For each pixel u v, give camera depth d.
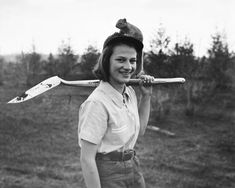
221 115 16.97
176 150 12.10
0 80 24.27
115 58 1.92
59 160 9.97
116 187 1.96
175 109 17.89
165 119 16.30
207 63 20.97
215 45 21.33
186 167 10.30
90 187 1.89
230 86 21.12
